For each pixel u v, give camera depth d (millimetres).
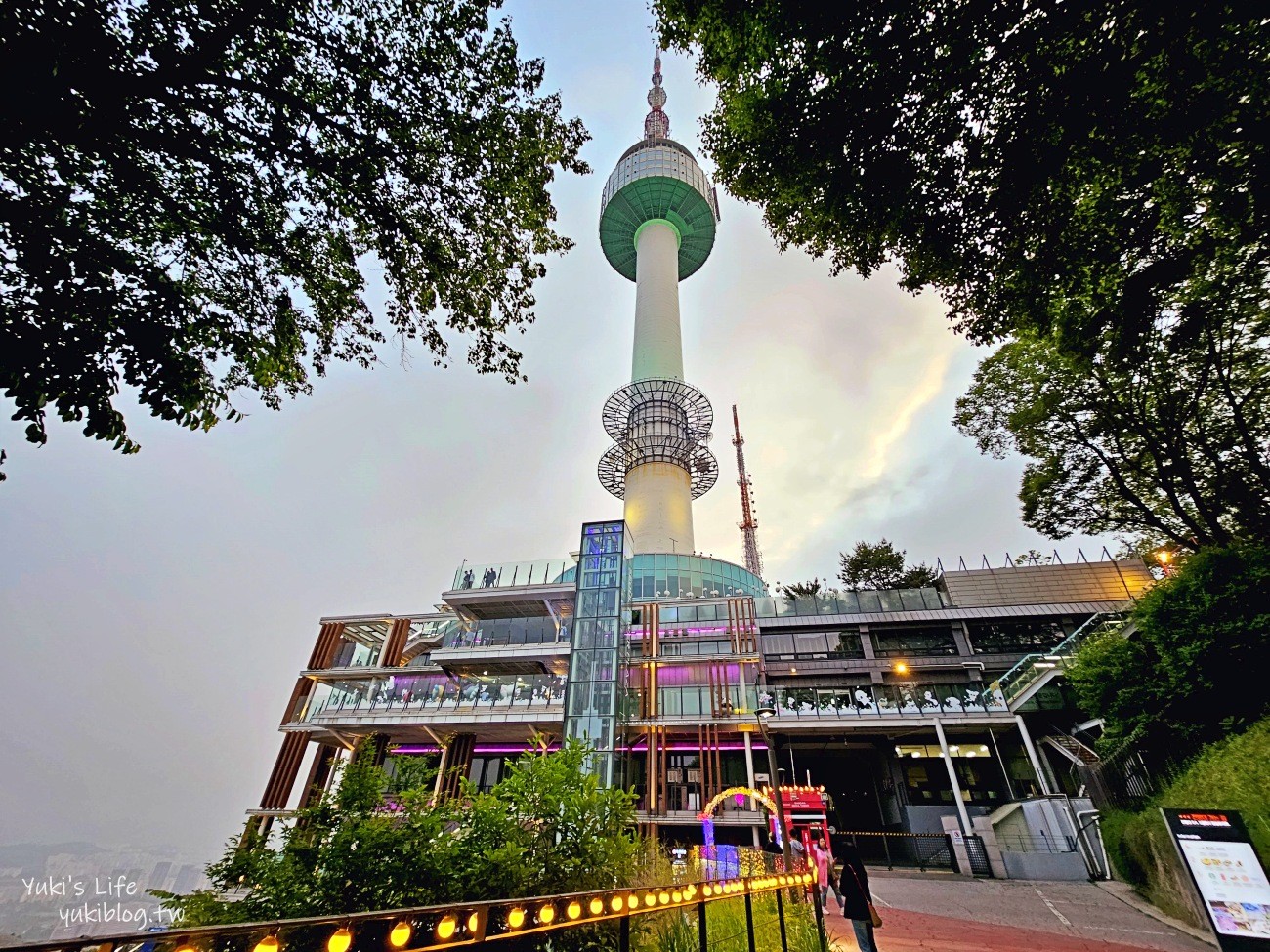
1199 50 6613
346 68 6676
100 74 4773
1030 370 19266
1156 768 15586
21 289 4773
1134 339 10367
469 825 5793
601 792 6668
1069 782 23234
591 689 26172
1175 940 9969
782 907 6383
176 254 6543
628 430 46438
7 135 4680
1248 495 17031
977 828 19906
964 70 7680
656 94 71688
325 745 31250
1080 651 20047
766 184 10367
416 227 8125
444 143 7730
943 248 9453
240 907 4832
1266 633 13828
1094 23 6785
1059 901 13383
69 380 4742
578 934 5207
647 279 56375
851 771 31141
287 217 7207
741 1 8070
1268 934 6938
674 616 31484
